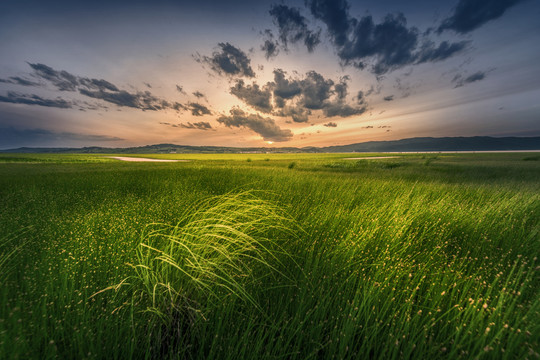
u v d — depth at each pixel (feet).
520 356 4.58
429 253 9.02
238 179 33.17
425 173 53.36
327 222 12.78
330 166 81.56
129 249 8.82
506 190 23.98
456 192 23.24
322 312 5.89
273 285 7.19
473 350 4.57
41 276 6.89
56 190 25.22
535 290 6.91
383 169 66.85
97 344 4.96
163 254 6.80
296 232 11.32
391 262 8.09
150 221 12.40
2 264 7.34
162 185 27.99
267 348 4.98
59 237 10.15
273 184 27.32
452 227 12.05
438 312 6.09
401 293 6.63
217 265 6.91
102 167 84.38
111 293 6.46
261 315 6.19
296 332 5.36
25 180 35.63
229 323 5.78
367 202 18.15
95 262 8.13
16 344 4.32
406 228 10.84
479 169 62.34
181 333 5.80
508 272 8.04
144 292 6.65
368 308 5.90
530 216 14.03
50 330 5.18
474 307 5.38
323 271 7.85
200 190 24.73
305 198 19.57
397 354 5.08
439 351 4.80
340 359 4.82
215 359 5.11
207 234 7.96
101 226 11.68
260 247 9.39
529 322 5.17
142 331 5.54
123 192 24.49
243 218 10.62
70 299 5.95
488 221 12.76
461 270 7.91
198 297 6.51
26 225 11.94
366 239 9.37
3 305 5.24
